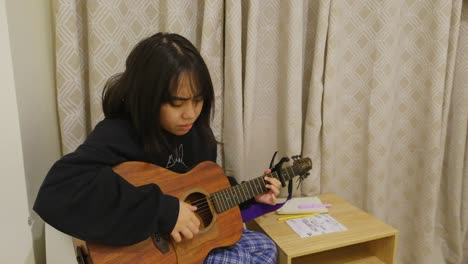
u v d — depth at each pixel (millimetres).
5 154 887
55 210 757
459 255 1711
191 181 995
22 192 925
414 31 1491
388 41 1393
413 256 1666
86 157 819
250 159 1440
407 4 1459
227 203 1030
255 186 1099
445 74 1499
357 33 1415
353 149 1517
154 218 818
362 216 1304
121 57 1139
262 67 1365
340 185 1544
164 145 971
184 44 902
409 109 1565
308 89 1430
